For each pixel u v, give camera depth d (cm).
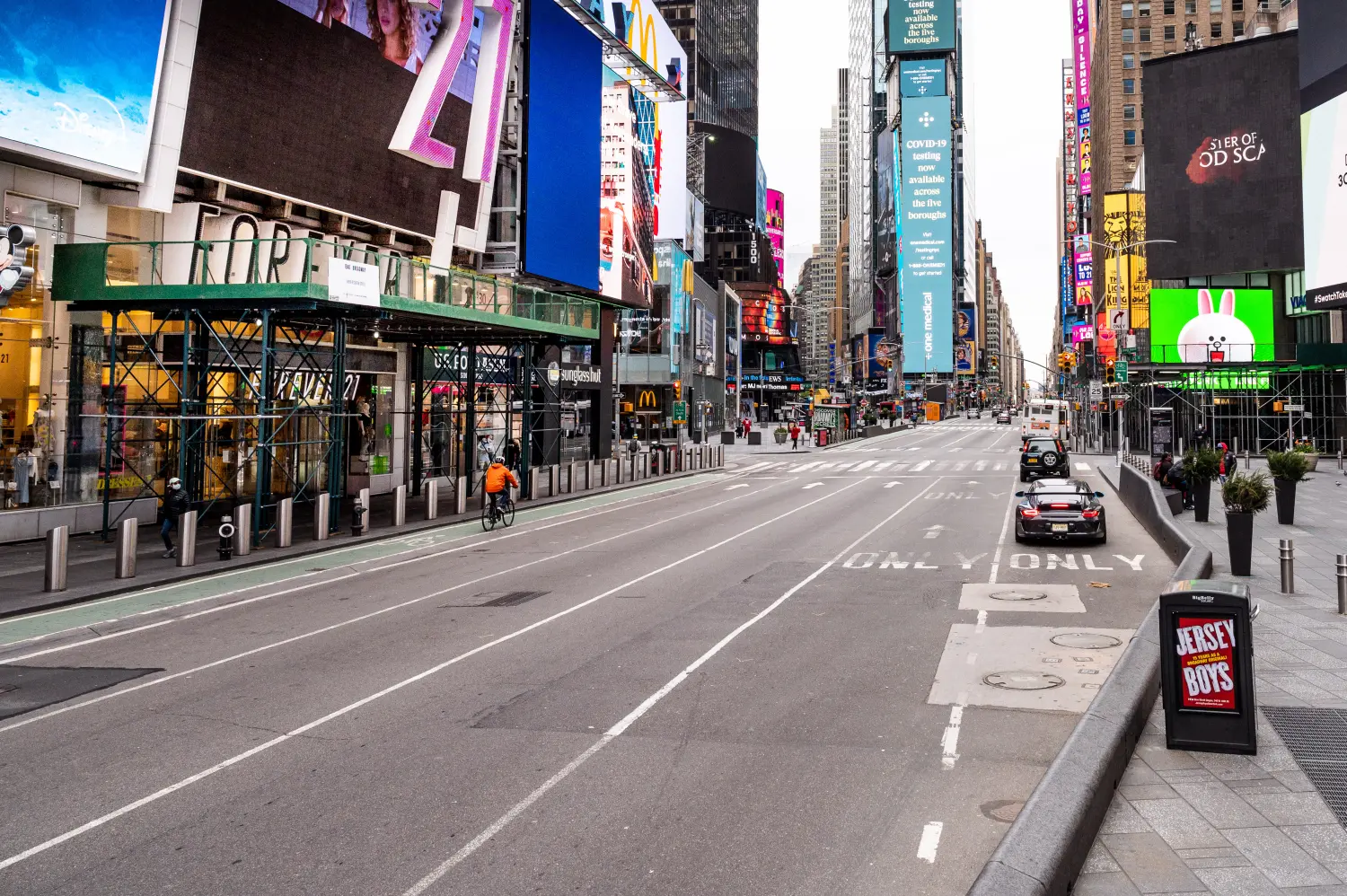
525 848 610
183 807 690
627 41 4944
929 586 1560
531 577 1736
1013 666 1037
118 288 2119
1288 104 5597
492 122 3444
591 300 3938
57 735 868
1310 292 4200
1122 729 699
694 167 12744
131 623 1384
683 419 7469
